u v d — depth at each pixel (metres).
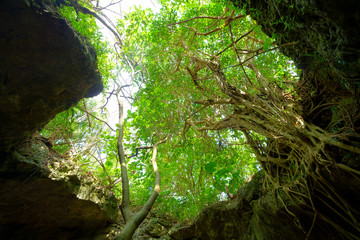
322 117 2.94
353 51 1.51
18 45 2.98
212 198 5.73
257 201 3.91
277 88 3.32
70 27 3.19
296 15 1.86
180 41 4.60
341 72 1.76
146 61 6.39
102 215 5.44
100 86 4.52
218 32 4.58
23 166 3.92
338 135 2.21
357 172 2.00
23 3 2.66
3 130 3.49
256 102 3.24
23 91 3.36
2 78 3.11
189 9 4.90
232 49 4.38
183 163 6.62
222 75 3.56
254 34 4.38
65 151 5.45
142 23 5.88
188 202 6.18
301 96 3.25
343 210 2.34
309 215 2.75
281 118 2.77
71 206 4.87
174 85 5.08
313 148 2.48
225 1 3.07
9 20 2.75
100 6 4.79
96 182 5.48
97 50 4.38
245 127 3.68
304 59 2.68
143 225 7.39
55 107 3.96
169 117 5.80
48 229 5.22
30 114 3.61
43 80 3.45
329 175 2.31
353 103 2.29
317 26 1.74
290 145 2.88
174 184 6.60
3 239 4.62
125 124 6.26
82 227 5.59
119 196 7.10
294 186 2.85
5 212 4.48
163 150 6.13
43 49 3.14
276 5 2.04
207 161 5.46
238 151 5.84
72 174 4.64
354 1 1.28
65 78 3.62
